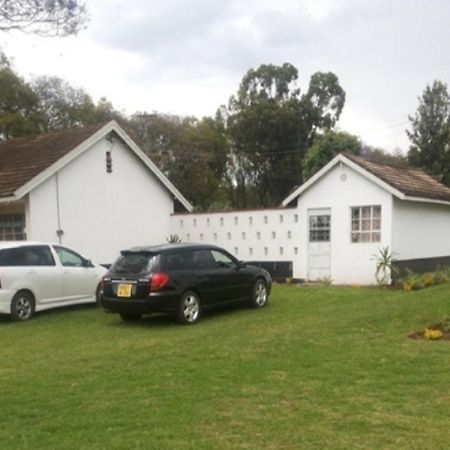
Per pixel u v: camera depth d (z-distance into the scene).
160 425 5.34
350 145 36.59
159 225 21.72
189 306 11.49
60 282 13.40
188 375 7.04
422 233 19.92
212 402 5.97
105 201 19.56
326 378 6.70
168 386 6.61
